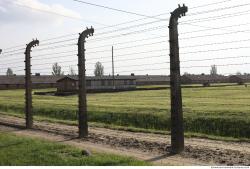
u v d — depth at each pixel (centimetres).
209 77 15638
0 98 6362
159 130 2230
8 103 4816
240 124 2148
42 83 12400
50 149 1479
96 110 3188
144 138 1856
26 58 2388
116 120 2830
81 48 1931
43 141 1678
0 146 1573
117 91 8462
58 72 14200
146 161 1305
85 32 1923
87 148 1591
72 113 3331
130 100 4850
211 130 2219
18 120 2866
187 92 6681
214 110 2664
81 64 1922
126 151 1520
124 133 2067
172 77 1486
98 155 1366
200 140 1805
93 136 1941
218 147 1584
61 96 7038
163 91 7700
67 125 2494
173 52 1481
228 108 2877
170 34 1484
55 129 2259
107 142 1748
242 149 1534
